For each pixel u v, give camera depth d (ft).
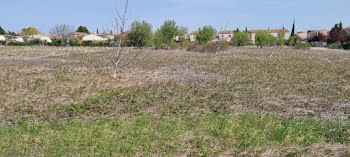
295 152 19.97
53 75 53.52
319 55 115.03
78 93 39.14
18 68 62.90
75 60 84.48
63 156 19.58
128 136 23.09
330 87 44.04
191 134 23.61
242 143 21.95
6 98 36.09
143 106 32.86
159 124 25.88
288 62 82.23
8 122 27.45
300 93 39.50
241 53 120.67
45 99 36.01
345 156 19.17
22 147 20.80
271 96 37.55
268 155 19.88
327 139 23.00
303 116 28.78
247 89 41.65
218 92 39.45
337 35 238.07
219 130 24.26
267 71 61.82
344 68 69.51
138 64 73.46
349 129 24.52
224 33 316.19
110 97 36.83
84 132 23.27
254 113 28.91
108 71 59.57
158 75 54.85
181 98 36.45
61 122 27.14
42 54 107.96
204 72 59.57
